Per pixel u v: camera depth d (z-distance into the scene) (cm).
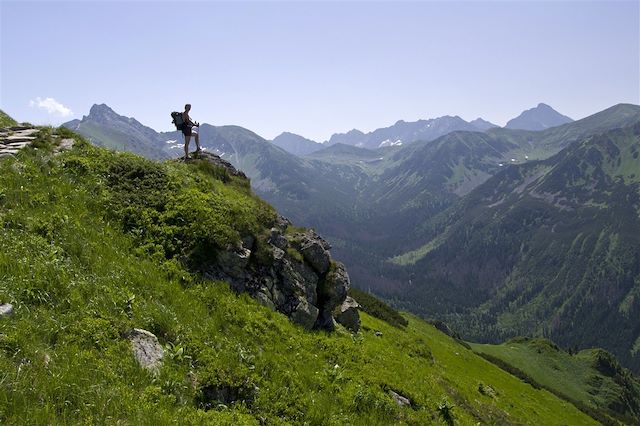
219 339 1505
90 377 1035
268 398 1371
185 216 2030
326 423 1420
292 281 2245
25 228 1527
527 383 9425
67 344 1101
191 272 1833
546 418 5516
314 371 1684
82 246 1559
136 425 967
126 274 1558
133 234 1862
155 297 1542
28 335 1061
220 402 1245
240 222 2180
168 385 1153
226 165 2905
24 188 1752
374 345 2627
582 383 17288
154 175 2239
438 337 8662
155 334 1355
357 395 1658
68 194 1869
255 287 2059
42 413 886
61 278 1311
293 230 2664
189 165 2589
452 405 2197
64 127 2503
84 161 2141
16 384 908
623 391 17675
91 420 929
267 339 1719
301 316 2170
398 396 1917
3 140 2180
